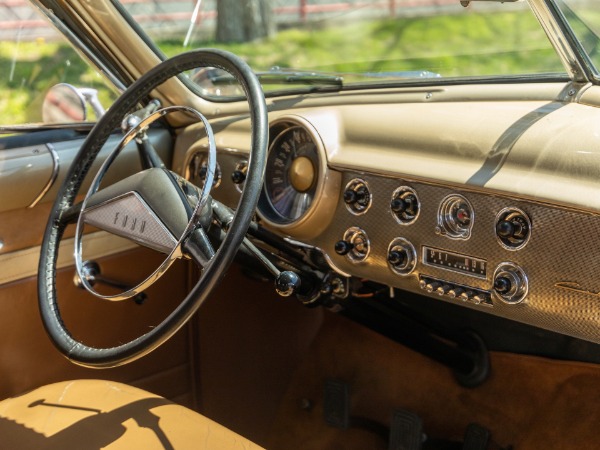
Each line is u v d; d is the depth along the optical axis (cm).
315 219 175
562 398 199
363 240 172
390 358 231
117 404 150
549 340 204
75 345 143
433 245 161
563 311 144
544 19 146
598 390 195
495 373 211
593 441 190
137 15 199
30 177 186
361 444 224
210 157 141
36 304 194
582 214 137
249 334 240
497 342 212
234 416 239
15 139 192
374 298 202
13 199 184
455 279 159
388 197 167
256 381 244
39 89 195
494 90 170
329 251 178
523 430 202
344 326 243
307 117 178
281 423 238
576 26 147
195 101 216
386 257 169
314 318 256
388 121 172
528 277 147
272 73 205
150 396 153
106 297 142
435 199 159
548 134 147
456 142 158
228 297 232
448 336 210
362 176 170
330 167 172
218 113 216
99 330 207
